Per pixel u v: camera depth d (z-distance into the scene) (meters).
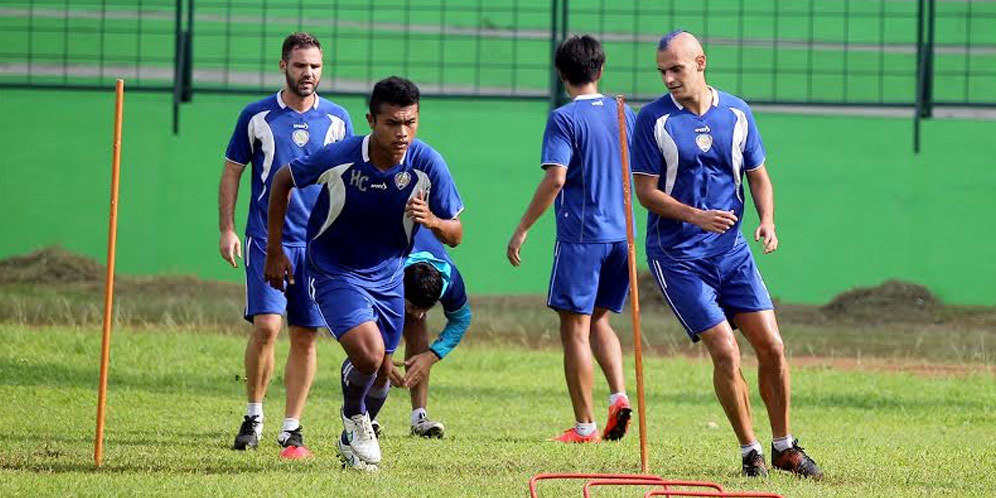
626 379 42.62
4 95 62.38
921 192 61.38
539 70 66.75
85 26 66.62
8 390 34.44
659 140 23.42
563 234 29.22
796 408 36.88
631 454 26.34
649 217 23.92
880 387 41.34
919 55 61.41
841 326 56.84
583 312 29.02
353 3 67.12
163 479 21.62
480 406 35.91
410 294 25.75
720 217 22.70
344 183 22.06
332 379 40.50
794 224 61.62
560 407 36.12
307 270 23.03
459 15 67.19
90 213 62.25
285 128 26.59
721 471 24.08
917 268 61.31
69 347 43.06
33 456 24.17
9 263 60.81
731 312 23.84
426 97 61.94
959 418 35.19
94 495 20.09
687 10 66.19
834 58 65.75
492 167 62.12
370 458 23.09
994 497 21.75
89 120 62.28
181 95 62.03
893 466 25.11
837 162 61.66
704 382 42.34
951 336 53.91
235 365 41.81
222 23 66.75
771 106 61.81
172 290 59.47
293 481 21.50
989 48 64.81
